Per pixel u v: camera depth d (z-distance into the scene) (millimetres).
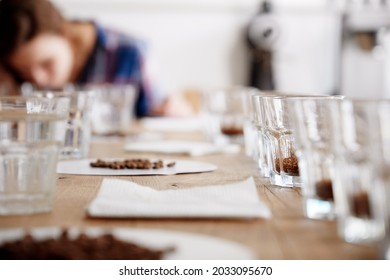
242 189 968
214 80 3750
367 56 3688
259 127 1207
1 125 853
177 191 968
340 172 717
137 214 823
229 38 3730
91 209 830
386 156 669
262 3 3697
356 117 688
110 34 3693
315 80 3773
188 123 2793
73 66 3678
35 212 865
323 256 656
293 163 1083
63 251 630
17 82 3609
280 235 740
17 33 3582
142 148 1757
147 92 3727
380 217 669
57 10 3641
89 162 1419
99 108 2514
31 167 859
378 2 3633
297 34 3752
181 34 3725
